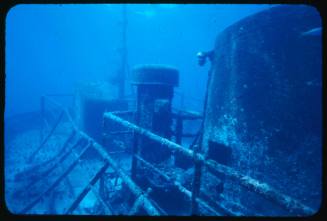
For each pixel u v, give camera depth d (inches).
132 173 156.1
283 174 104.9
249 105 119.9
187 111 235.0
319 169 94.6
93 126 329.1
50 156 340.8
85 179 269.1
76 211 204.1
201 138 173.0
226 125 134.6
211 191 134.5
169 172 162.6
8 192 236.7
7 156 350.0
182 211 145.1
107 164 172.7
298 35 102.3
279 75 107.7
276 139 107.9
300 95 100.5
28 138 430.3
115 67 396.8
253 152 117.3
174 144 96.8
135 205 119.0
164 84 177.9
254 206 115.3
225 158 137.3
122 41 400.2
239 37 127.8
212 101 152.6
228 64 136.6
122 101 343.9
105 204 150.3
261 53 115.5
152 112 177.3
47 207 208.2
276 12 110.0
